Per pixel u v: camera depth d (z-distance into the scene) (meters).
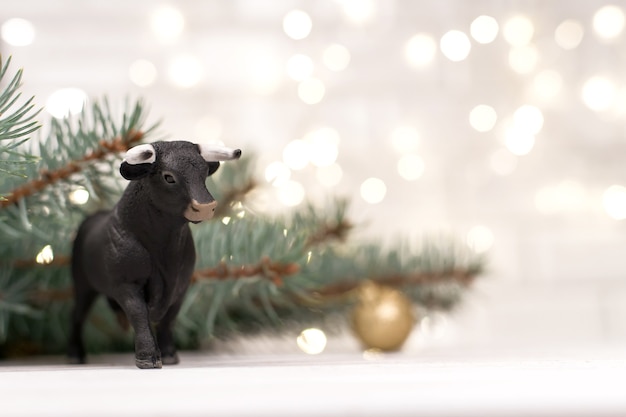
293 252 0.55
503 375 0.40
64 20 0.85
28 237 0.54
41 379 0.41
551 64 0.88
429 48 0.87
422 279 0.67
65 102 0.73
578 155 0.88
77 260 0.51
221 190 0.65
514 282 0.88
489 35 0.87
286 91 0.87
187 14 0.86
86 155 0.52
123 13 0.85
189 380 0.40
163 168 0.45
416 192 0.88
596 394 0.36
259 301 0.62
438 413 0.35
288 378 0.40
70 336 0.53
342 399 0.35
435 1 0.88
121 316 0.50
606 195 0.88
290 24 0.85
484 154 0.88
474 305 0.86
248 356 0.58
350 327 0.64
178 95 0.86
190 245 0.48
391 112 0.88
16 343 0.62
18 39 0.79
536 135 0.89
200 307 0.59
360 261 0.67
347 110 0.88
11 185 0.52
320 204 0.86
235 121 0.87
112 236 0.47
